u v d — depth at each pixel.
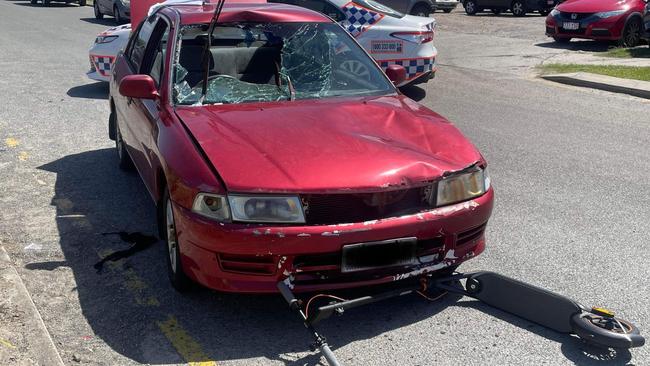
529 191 6.00
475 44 16.33
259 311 3.93
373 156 3.72
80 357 3.44
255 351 3.52
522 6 23.92
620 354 3.49
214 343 3.59
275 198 3.45
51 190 6.03
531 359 3.44
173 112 4.34
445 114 9.12
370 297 3.60
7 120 8.63
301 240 3.43
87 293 4.14
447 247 3.79
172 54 4.76
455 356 3.47
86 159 7.00
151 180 4.62
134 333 3.69
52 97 10.12
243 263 3.50
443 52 15.12
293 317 3.86
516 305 3.83
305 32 5.14
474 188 3.88
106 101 9.88
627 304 4.00
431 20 10.56
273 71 4.91
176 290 4.14
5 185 6.14
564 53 14.48
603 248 4.78
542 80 11.79
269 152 3.71
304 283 3.56
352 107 4.41
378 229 3.53
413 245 3.62
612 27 14.73
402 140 3.98
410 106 4.63
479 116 9.00
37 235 5.02
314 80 4.84
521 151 7.29
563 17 15.35
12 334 3.55
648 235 5.01
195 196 3.57
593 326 3.46
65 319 3.83
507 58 14.12
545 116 9.01
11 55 14.38
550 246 4.82
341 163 3.63
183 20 5.01
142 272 4.43
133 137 5.40
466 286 4.00
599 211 5.50
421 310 3.93
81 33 18.91
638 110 9.38
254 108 4.37
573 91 10.80
